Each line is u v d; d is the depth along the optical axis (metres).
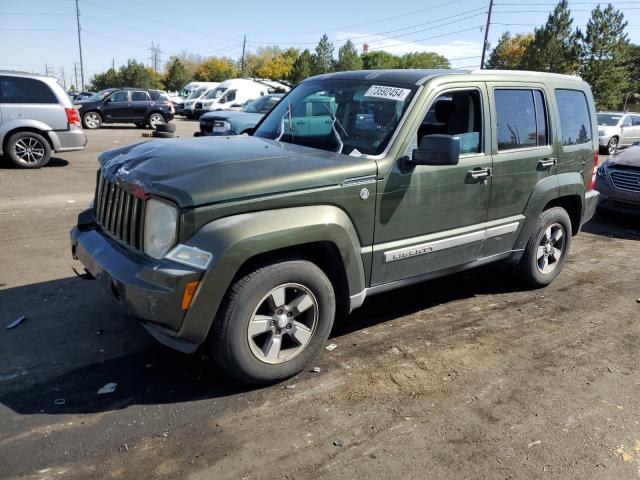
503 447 2.97
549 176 5.04
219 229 3.00
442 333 4.36
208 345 3.25
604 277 6.01
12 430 2.92
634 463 2.89
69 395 3.26
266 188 3.15
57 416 3.06
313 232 3.29
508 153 4.57
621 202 8.48
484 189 4.38
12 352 3.72
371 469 2.75
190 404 3.23
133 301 3.04
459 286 5.49
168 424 3.04
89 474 2.63
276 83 29.08
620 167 8.55
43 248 5.96
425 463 2.82
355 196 3.52
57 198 8.63
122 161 3.71
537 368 3.86
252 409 3.22
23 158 11.39
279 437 2.97
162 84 100.31
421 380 3.62
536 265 5.26
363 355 3.93
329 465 2.77
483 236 4.51
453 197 4.14
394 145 3.74
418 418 3.20
